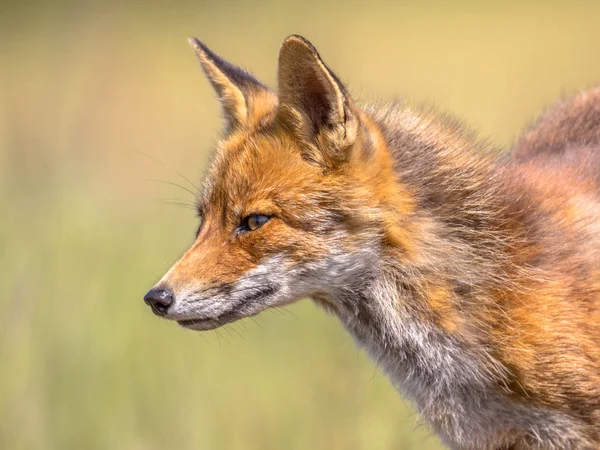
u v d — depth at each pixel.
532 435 8.87
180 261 8.72
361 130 8.55
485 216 8.82
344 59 23.55
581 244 8.84
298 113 8.59
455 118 9.77
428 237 8.69
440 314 8.71
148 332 13.72
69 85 21.72
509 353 8.59
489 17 41.03
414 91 24.72
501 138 20.52
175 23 38.00
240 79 9.94
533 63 29.06
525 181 9.31
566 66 28.06
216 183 8.88
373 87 25.64
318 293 8.96
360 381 12.47
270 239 8.59
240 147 8.91
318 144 8.59
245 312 8.68
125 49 33.50
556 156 10.22
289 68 8.48
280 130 8.75
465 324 8.70
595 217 9.05
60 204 14.82
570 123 10.93
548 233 8.88
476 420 9.05
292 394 12.63
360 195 8.55
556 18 39.66
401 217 8.65
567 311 8.55
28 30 39.50
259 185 8.64
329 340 13.51
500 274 8.69
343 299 8.97
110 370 12.43
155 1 40.28
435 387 9.05
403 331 8.87
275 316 14.20
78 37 24.34
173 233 16.52
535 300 8.59
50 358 12.22
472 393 8.91
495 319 8.63
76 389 12.03
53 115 23.36
